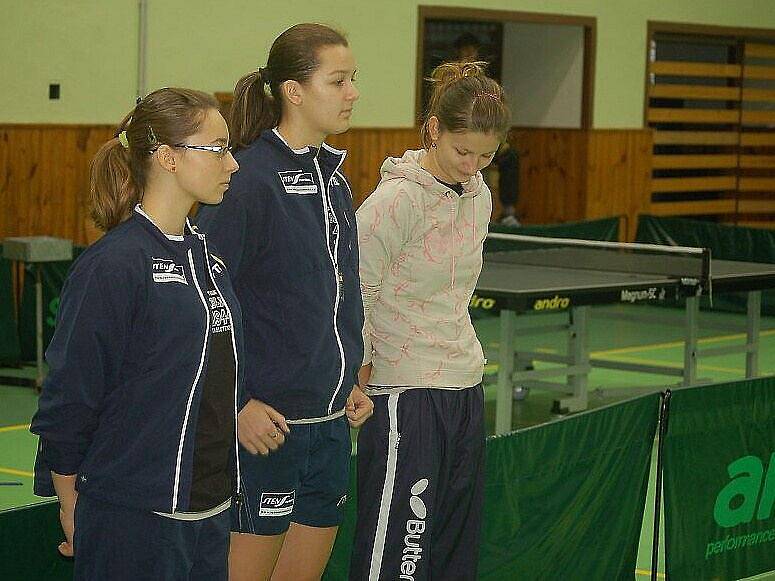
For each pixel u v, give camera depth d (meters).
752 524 5.70
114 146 3.05
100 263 2.90
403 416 3.89
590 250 11.76
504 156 15.34
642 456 5.37
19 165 12.17
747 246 14.88
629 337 14.09
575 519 5.13
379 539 3.92
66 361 2.88
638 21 17.56
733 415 5.52
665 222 15.52
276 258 3.44
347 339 3.64
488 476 4.73
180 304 2.97
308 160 3.51
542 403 10.43
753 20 18.94
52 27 12.25
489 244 13.77
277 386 3.45
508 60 17.70
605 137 17.38
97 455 2.97
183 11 13.23
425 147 4.00
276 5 14.01
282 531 3.53
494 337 13.77
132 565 2.97
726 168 19.14
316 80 3.46
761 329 14.68
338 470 3.66
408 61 15.34
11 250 10.02
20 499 7.12
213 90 13.57
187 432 2.98
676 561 5.37
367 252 3.82
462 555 4.08
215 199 3.05
